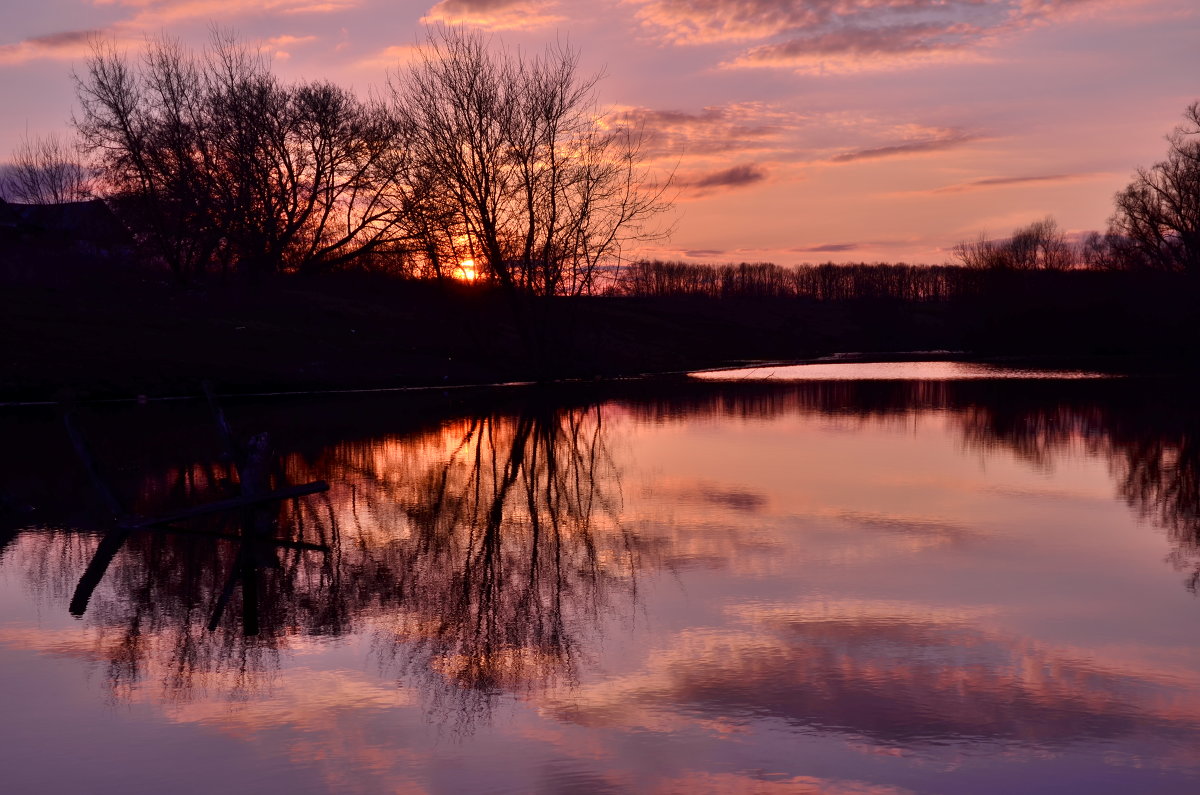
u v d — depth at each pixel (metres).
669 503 12.16
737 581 8.38
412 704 5.75
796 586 8.18
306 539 10.28
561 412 24.69
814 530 10.43
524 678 6.14
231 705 5.77
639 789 4.66
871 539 9.96
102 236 54.22
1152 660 6.30
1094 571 8.58
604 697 5.81
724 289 111.81
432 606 7.77
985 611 7.40
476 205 34.66
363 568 9.02
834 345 75.94
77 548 9.83
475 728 5.39
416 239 40.50
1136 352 55.16
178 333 34.25
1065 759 4.91
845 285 115.62
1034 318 60.12
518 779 4.79
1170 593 7.86
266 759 5.04
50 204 64.69
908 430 20.08
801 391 31.59
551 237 35.03
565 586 8.30
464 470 15.14
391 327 41.69
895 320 87.50
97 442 17.80
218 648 6.79
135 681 6.18
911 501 12.08
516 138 33.88
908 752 5.01
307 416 23.38
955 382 35.62
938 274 116.75
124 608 7.77
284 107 46.84
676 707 5.63
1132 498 12.16
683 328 63.50
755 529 10.53
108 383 27.41
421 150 35.19
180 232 44.16
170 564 9.17
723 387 33.56
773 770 4.83
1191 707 5.53
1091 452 16.39
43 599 8.04
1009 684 5.90
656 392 31.31
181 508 11.86
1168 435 18.69
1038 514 11.19
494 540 10.19
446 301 39.31
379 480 14.20
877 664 6.27
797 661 6.35
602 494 12.90
